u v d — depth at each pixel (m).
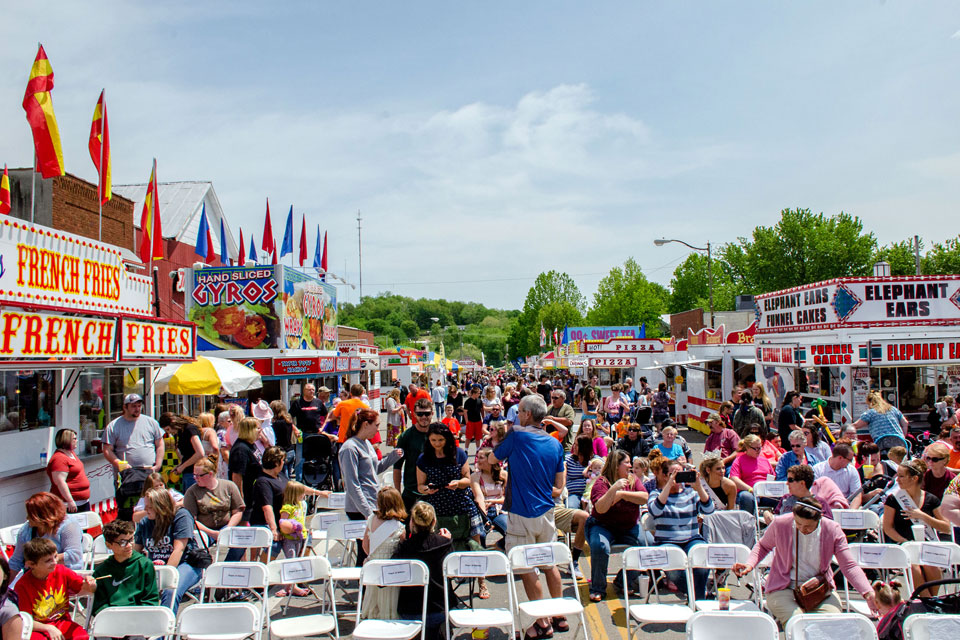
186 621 5.41
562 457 7.17
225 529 7.31
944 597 4.93
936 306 16.00
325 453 12.52
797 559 5.82
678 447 10.96
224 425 12.53
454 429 15.87
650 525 7.81
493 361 160.50
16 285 9.45
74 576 5.54
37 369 9.62
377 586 6.19
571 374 44.44
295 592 7.78
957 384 15.40
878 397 12.33
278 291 21.78
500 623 5.79
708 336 24.61
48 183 19.84
